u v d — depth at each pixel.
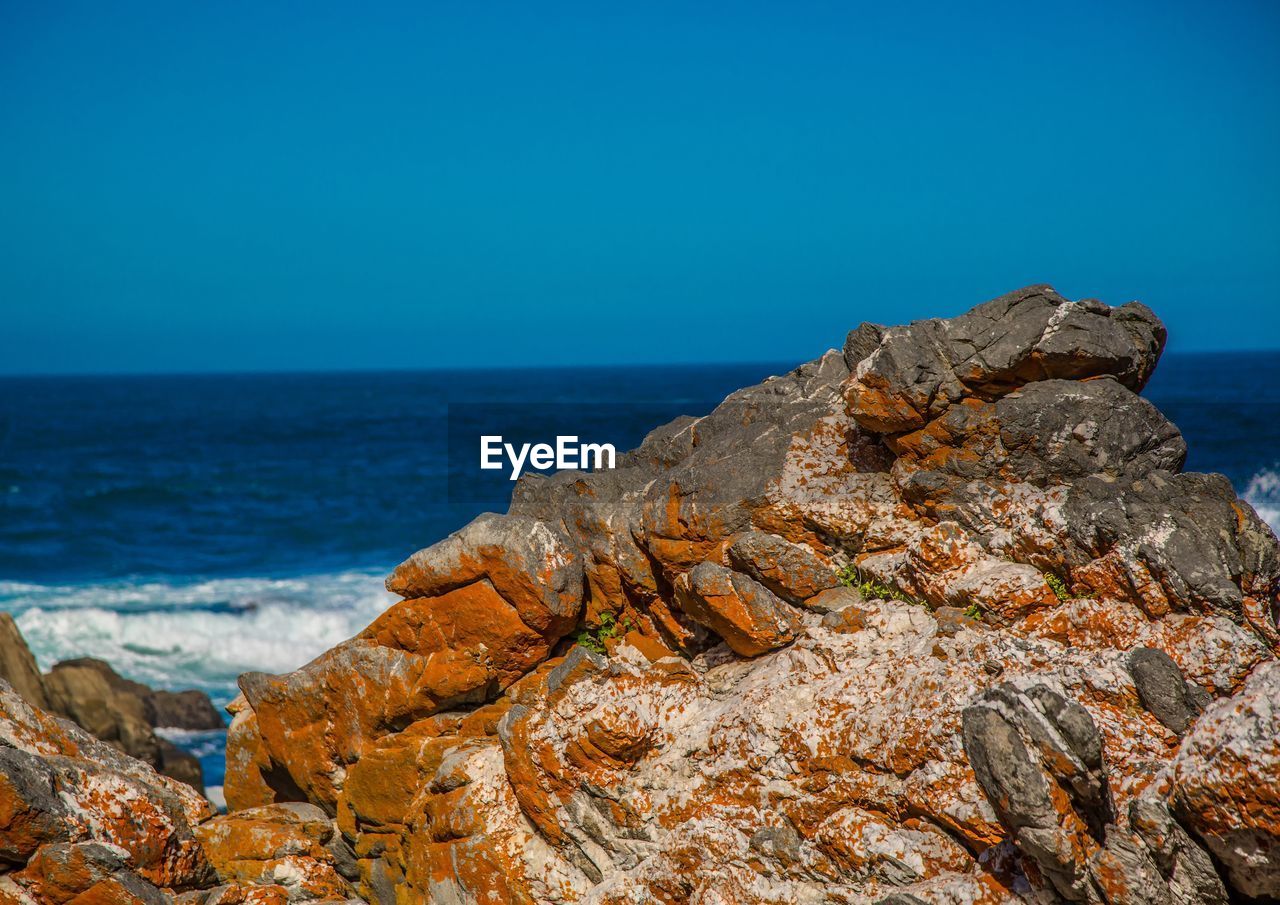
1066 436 11.12
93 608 41.38
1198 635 9.48
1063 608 10.35
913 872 9.05
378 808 13.11
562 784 11.30
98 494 71.56
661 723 11.20
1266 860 7.36
